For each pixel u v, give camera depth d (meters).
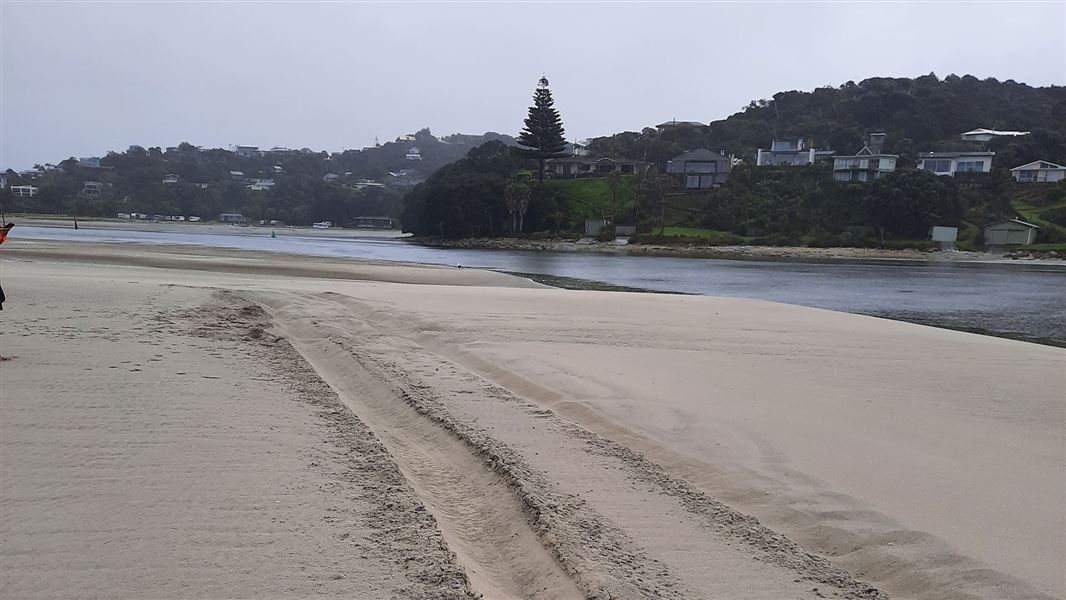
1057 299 28.42
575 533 4.22
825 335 13.27
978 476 5.51
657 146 112.88
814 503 4.86
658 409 7.27
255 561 3.75
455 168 106.75
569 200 90.62
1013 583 3.76
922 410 7.68
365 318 13.19
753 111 128.88
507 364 9.38
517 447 5.86
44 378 7.46
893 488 5.19
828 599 3.59
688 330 13.19
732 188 83.56
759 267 50.12
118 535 4.01
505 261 50.53
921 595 3.70
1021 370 10.38
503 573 3.90
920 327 15.61
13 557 3.71
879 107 110.25
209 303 13.66
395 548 3.96
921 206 69.44
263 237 81.25
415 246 75.25
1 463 5.07
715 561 3.97
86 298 13.12
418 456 5.79
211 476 5.00
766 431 6.60
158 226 103.75
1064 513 4.77
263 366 8.75
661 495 4.95
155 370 8.12
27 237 49.12
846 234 70.38
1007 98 120.69
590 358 10.05
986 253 63.53
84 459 5.23
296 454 5.54
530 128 92.62
